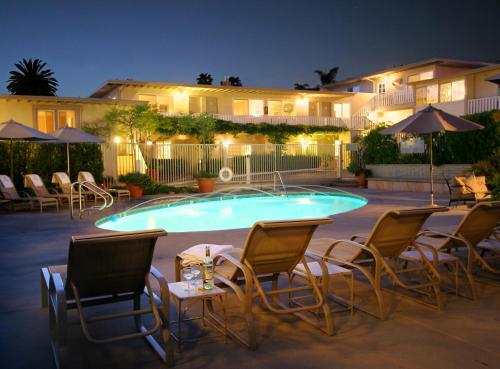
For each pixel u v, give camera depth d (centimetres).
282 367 356
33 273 654
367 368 351
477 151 1825
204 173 2042
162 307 374
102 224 1228
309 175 2616
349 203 1755
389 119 3497
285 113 3622
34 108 2295
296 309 412
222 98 3366
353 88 4144
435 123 1202
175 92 3188
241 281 471
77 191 1584
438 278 491
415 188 1939
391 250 508
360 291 542
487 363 356
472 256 520
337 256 528
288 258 439
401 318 455
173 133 2761
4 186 1425
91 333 429
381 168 2214
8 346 400
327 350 385
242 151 2456
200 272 472
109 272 370
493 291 535
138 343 406
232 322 451
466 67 3459
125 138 2425
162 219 1360
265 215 1442
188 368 359
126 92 3022
